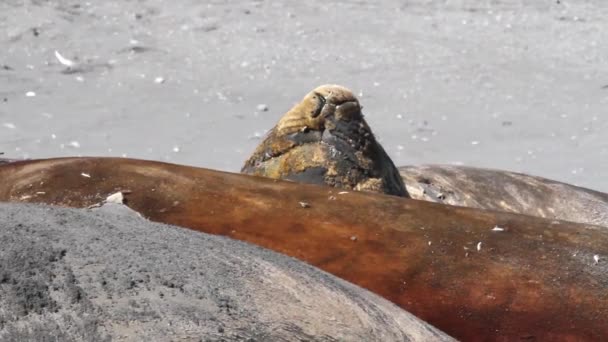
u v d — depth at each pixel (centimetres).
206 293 760
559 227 1600
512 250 1523
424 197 2697
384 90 5269
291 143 2241
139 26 6216
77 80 5162
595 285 1451
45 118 4534
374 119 4794
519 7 7100
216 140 4394
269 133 2303
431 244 1538
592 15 6962
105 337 689
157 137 4388
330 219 1606
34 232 786
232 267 822
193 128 4534
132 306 719
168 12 6538
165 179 1738
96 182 1755
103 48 5728
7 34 5788
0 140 4184
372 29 6456
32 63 5381
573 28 6656
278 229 1591
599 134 4725
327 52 5909
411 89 5300
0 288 702
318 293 839
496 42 6269
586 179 4138
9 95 4825
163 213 1650
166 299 738
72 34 5906
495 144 4528
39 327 684
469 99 5178
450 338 912
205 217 1631
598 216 2845
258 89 5194
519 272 1477
